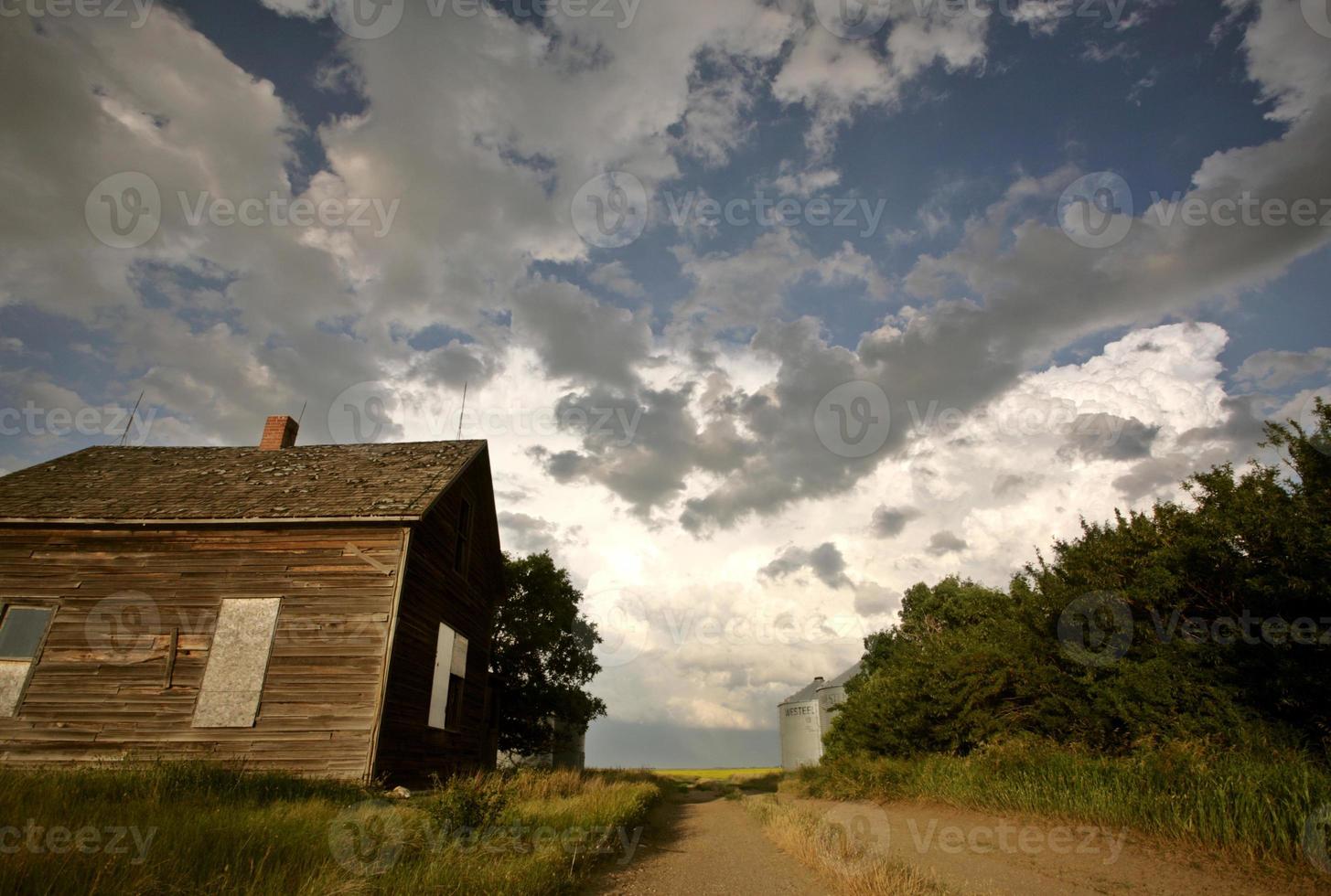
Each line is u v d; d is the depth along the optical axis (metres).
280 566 13.38
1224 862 6.27
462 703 16.97
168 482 15.79
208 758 11.87
